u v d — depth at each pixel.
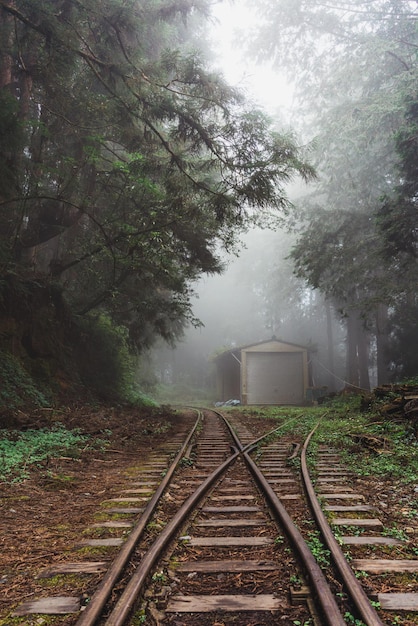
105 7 11.95
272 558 4.23
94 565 4.06
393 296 23.61
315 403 31.56
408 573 3.89
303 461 8.81
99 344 19.36
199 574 3.91
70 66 12.34
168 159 14.52
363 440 10.95
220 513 5.80
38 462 8.49
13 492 6.75
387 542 4.64
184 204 13.97
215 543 4.62
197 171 14.07
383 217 17.30
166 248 16.27
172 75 14.23
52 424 11.87
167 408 24.27
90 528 5.16
